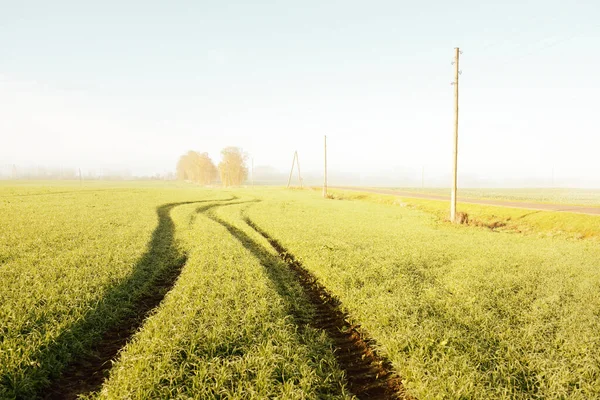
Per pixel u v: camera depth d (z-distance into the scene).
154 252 17.59
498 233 24.81
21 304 9.26
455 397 6.04
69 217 28.06
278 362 7.03
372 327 8.86
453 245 19.84
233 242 19.17
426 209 41.53
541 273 13.97
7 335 7.65
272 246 20.23
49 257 14.66
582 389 6.23
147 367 6.55
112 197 51.12
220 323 8.48
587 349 7.55
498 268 14.79
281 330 8.34
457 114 29.56
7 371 6.49
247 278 12.24
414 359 7.16
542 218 27.83
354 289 11.62
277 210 38.81
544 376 6.72
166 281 13.62
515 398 6.12
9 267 13.05
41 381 6.70
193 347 7.32
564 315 9.60
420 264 15.34
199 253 16.50
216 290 10.95
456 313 9.62
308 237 21.56
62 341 7.96
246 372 6.70
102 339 8.73
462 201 42.56
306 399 6.12
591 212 27.56
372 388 7.05
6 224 23.80
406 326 8.77
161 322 8.55
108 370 7.18
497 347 7.83
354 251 17.58
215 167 152.25
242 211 37.56
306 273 15.06
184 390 6.22
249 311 9.20
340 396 6.48
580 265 15.17
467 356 7.18
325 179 64.25
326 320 10.34
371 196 59.78
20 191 59.72
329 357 7.80
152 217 29.64
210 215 35.06
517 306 10.33
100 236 20.30
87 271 12.77
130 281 12.53
